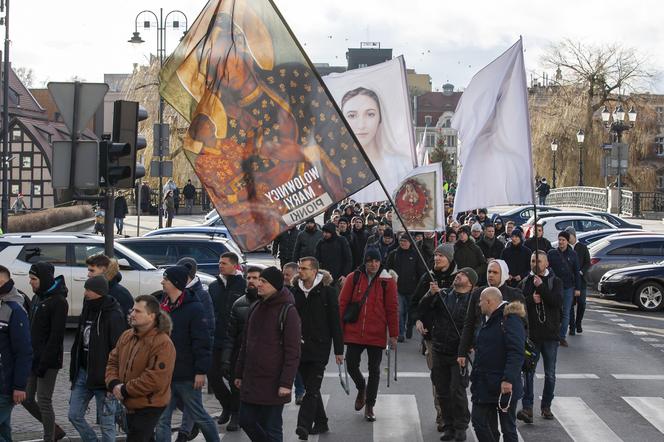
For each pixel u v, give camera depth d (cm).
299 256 2017
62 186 1077
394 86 1856
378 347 1145
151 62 5709
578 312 1930
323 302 1043
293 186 912
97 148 1078
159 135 3491
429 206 1969
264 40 905
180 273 923
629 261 2564
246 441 1043
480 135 1371
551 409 1221
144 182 5559
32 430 1067
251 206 918
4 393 902
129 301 967
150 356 783
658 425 1132
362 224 2256
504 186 1366
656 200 6047
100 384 877
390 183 1875
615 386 1378
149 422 785
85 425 896
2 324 895
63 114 1086
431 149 13538
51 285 953
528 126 1349
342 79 1862
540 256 1158
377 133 1864
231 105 913
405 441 1048
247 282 1066
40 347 950
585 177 6625
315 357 1035
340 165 908
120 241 2081
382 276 1147
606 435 1080
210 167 917
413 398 1283
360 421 1148
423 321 1077
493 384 884
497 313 891
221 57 911
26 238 1812
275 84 908
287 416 1177
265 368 842
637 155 6744
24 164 7425
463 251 1764
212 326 1009
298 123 909
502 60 1351
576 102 6806
